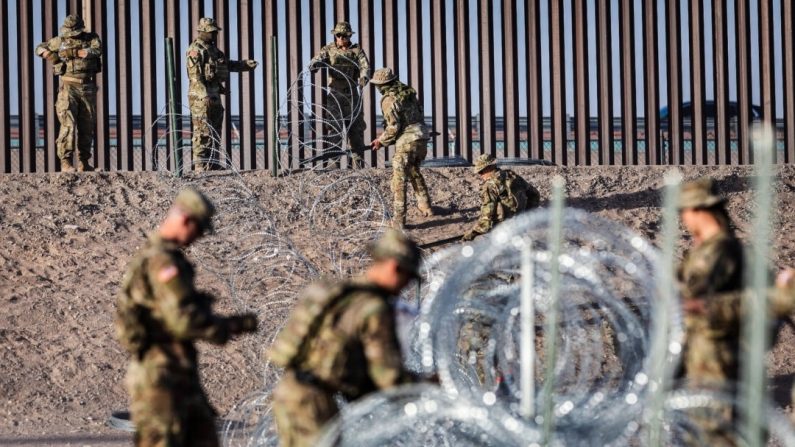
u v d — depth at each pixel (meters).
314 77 40.28
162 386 11.55
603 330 18.56
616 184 34.25
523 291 10.48
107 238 29.81
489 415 10.38
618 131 60.41
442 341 11.34
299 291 25.34
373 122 40.50
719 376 11.28
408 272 11.17
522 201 25.33
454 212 31.86
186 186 32.19
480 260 11.18
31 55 39.50
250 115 40.00
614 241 11.64
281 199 31.81
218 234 29.20
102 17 40.00
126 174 34.12
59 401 21.38
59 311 25.45
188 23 41.00
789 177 35.50
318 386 10.93
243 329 12.20
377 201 32.19
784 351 23.22
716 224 12.18
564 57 41.47
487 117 41.09
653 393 10.43
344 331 10.88
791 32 42.44
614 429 11.52
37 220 30.62
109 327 24.80
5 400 21.31
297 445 10.85
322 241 29.12
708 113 57.03
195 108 35.38
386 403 10.74
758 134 8.52
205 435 11.93
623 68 41.53
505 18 41.34
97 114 39.91
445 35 40.84
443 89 40.75
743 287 11.80
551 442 10.17
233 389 21.64
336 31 35.38
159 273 11.62
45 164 39.69
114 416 19.81
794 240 30.34
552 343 9.91
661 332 9.70
